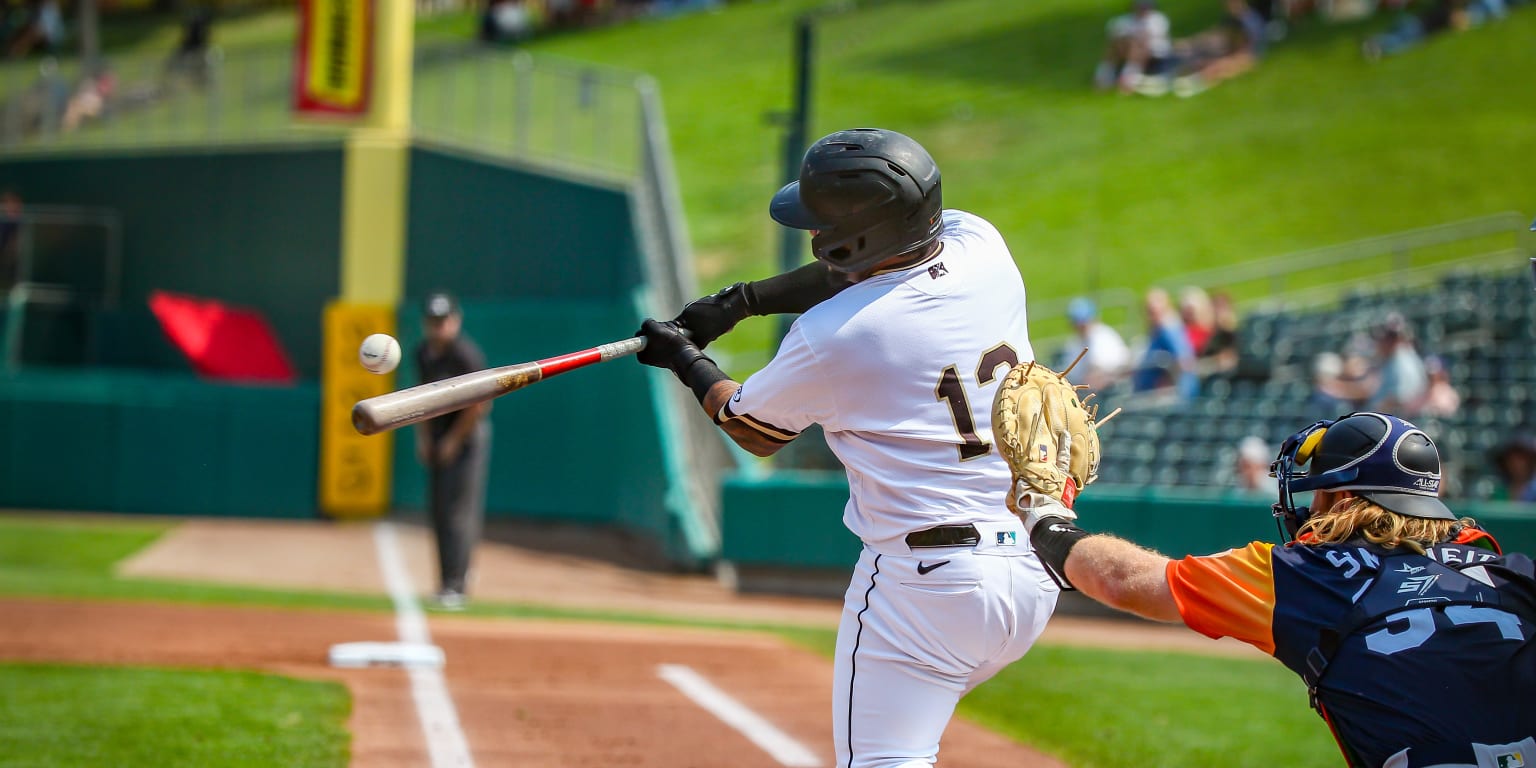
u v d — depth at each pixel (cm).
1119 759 1858
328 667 2262
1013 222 7619
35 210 6656
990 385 1003
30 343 6075
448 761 1652
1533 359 4662
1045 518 953
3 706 1862
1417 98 8288
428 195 5919
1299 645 878
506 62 5806
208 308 5956
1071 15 10388
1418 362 4316
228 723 1797
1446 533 902
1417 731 843
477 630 2780
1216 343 5100
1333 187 7494
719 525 4284
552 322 5403
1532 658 852
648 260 5103
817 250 1010
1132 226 7356
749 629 3159
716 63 10306
